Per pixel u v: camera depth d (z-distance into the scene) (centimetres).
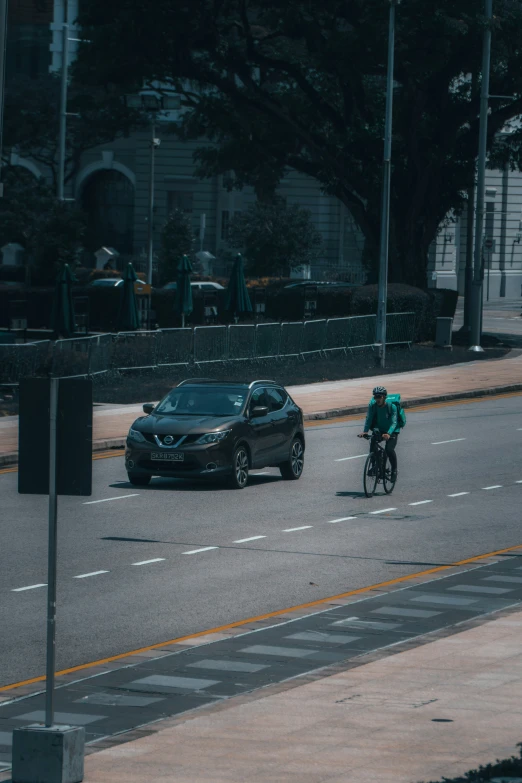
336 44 7900
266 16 8306
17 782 1295
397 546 2884
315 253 13150
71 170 14612
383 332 7400
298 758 1324
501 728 1434
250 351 7062
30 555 2733
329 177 9231
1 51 4578
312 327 7494
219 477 3709
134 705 1656
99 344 6231
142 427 3756
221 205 14425
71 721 1583
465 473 4078
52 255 10988
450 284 13575
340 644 1991
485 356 8056
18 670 1859
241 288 9031
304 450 4244
